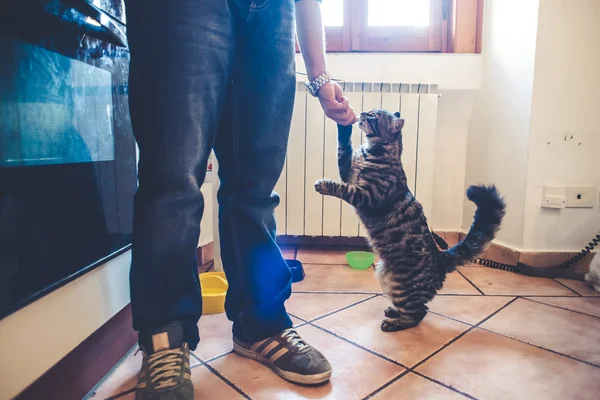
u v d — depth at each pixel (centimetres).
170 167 70
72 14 71
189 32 67
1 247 57
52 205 69
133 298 76
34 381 65
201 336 108
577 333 114
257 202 88
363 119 132
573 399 83
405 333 113
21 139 62
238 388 85
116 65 91
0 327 58
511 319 123
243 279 90
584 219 170
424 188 194
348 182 134
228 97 83
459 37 200
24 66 62
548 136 165
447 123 207
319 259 191
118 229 92
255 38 79
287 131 87
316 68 93
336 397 82
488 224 122
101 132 85
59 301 72
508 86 177
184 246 74
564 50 162
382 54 198
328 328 115
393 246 120
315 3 89
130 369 92
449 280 161
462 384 88
